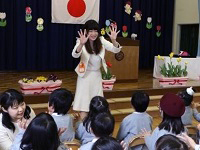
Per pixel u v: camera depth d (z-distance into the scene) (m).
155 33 9.09
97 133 1.71
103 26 8.31
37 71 7.68
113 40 3.11
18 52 7.43
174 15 9.20
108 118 1.74
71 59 8.08
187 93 2.92
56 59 7.88
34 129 1.33
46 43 7.72
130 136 2.52
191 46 8.70
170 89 5.30
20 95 2.02
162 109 2.04
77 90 3.19
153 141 2.00
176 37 9.13
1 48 7.23
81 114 3.17
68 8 7.66
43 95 4.29
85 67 3.10
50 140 1.33
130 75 5.93
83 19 7.85
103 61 3.14
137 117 2.55
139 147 2.25
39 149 1.33
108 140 1.25
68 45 7.99
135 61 5.96
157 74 6.73
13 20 7.32
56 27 7.75
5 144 1.96
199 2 7.79
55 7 7.55
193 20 8.45
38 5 7.50
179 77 5.38
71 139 2.25
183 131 2.03
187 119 2.93
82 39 2.93
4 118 2.01
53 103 2.21
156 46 9.13
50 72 7.61
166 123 2.00
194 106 3.09
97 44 3.09
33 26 7.51
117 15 8.45
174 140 1.29
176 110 1.98
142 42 8.94
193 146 1.69
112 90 4.87
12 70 7.50
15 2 7.27
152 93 5.18
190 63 6.45
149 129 2.59
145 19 8.90
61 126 2.20
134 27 8.73
